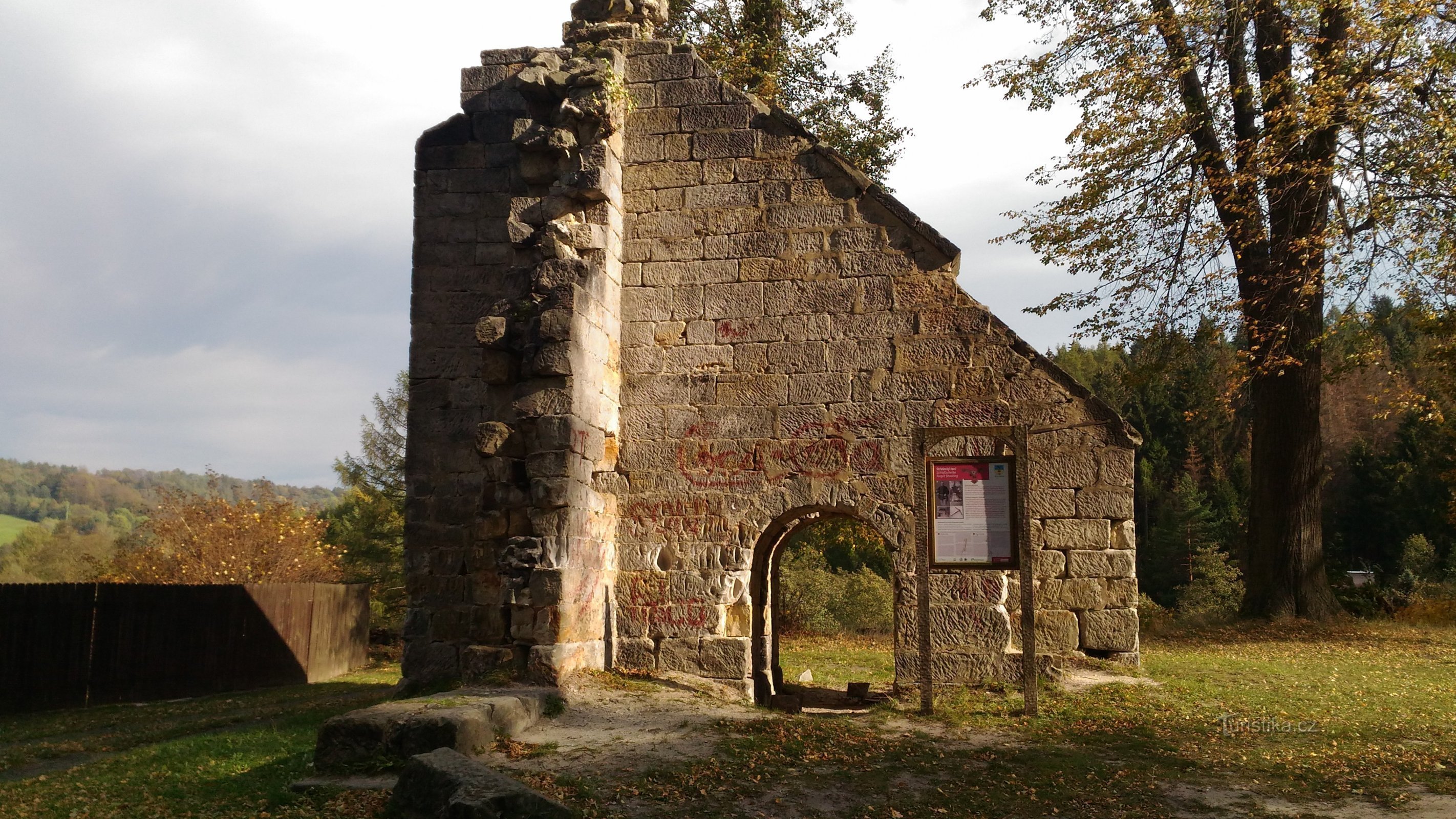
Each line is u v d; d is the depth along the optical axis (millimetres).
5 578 43438
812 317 12836
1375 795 7527
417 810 6707
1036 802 7449
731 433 12789
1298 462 20938
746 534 12562
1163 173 20062
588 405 11906
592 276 12203
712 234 13219
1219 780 8062
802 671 16688
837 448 12508
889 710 10828
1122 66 19906
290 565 28859
